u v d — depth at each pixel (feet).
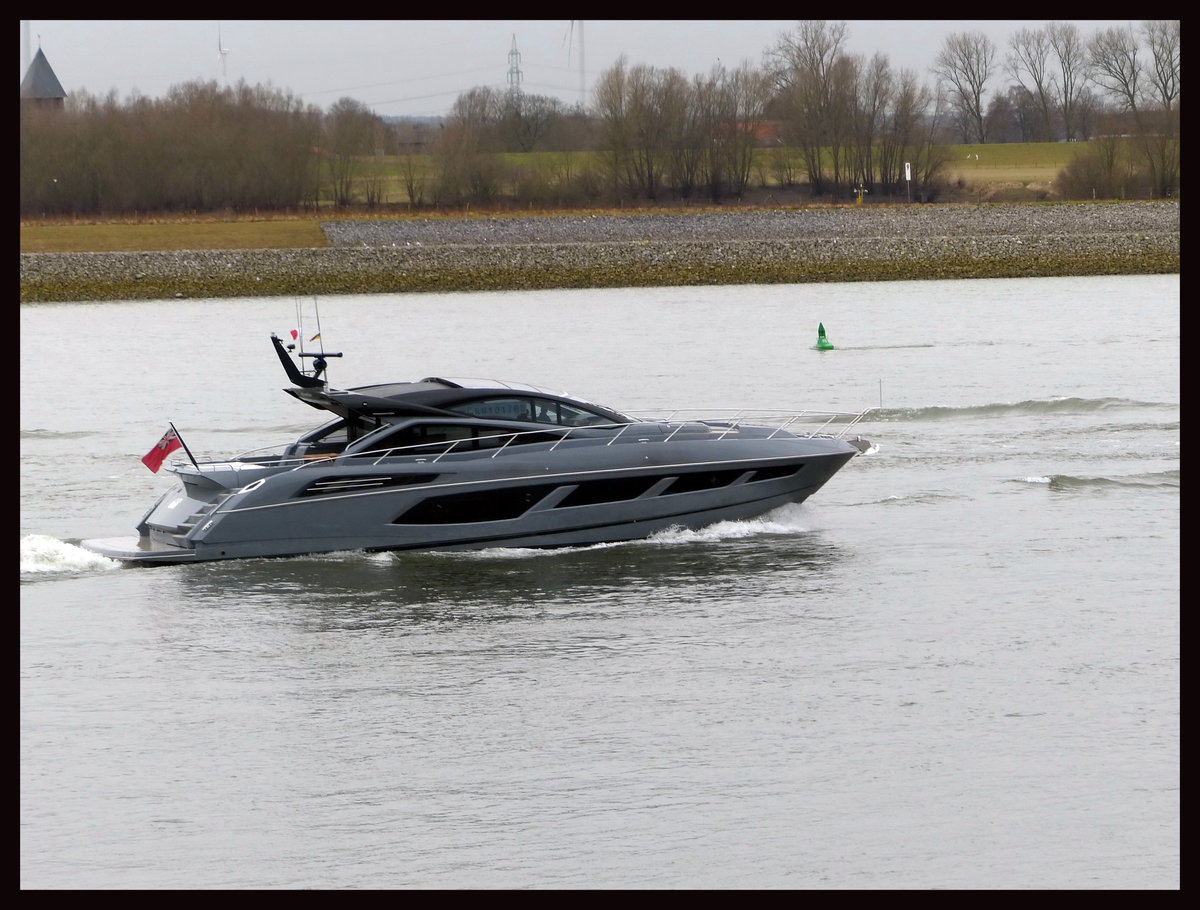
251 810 160.35
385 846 152.87
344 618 220.84
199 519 248.52
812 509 281.33
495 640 211.00
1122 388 420.77
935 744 173.58
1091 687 189.78
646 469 257.14
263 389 455.63
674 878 146.30
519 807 159.94
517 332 605.31
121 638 213.25
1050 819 156.35
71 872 148.87
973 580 235.20
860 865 148.36
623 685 192.85
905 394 414.62
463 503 250.98
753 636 210.79
